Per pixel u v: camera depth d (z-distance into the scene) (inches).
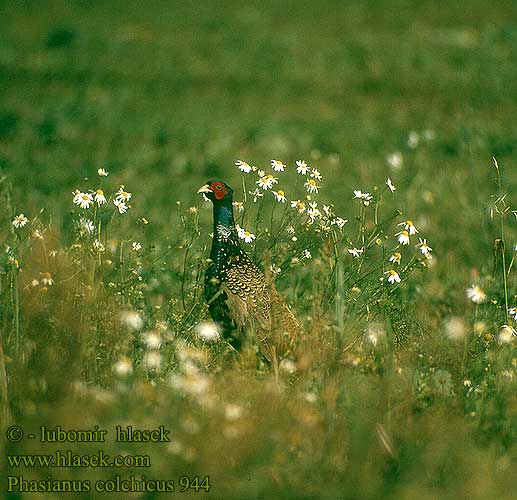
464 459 433.1
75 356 497.7
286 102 1814.7
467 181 1192.8
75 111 1528.1
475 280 736.3
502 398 487.2
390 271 590.2
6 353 491.2
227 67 2111.2
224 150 1364.4
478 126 1494.8
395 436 450.0
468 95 1877.5
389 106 1800.0
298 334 540.4
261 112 1708.9
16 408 461.1
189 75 2012.8
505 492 421.1
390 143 1457.9
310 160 1364.4
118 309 529.7
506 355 550.0
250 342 541.3
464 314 670.5
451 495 415.8
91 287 510.6
